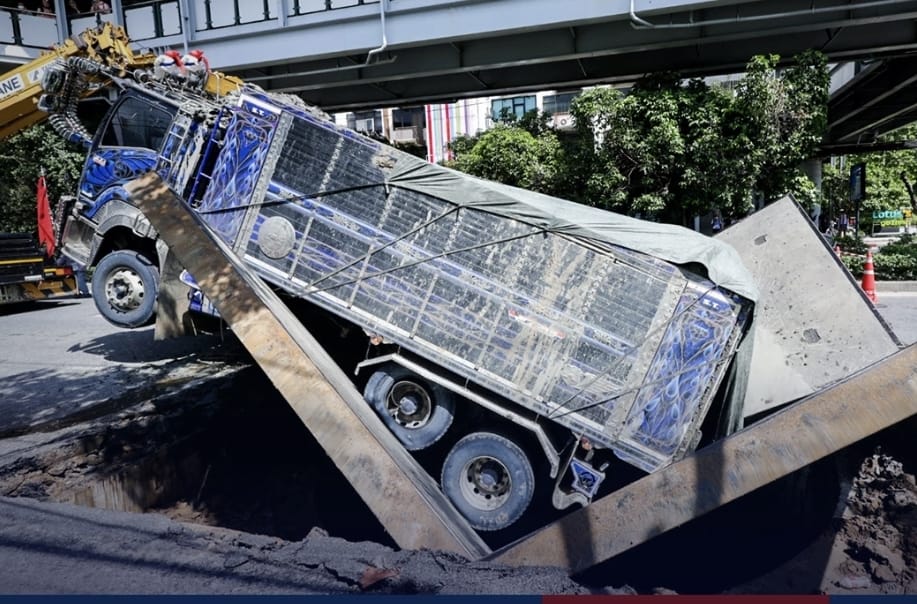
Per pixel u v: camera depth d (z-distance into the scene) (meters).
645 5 11.89
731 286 4.88
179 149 7.41
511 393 5.22
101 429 6.22
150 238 7.91
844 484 5.58
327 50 13.90
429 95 17.62
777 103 12.01
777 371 6.18
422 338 5.41
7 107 10.13
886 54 13.55
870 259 12.76
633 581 5.48
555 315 5.15
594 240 5.05
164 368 8.68
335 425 4.55
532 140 15.24
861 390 4.12
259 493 7.07
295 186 5.72
